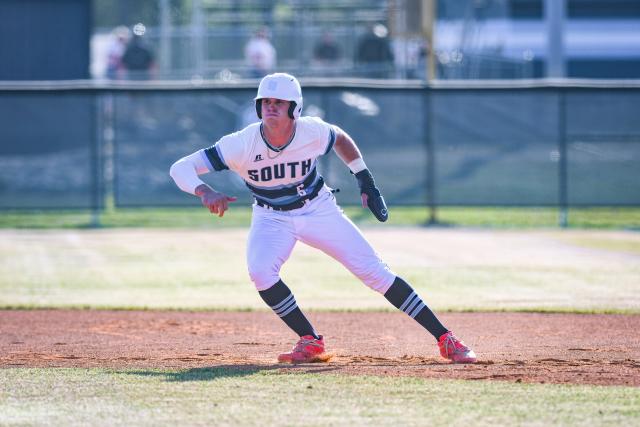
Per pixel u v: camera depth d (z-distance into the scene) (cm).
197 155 2270
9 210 6431
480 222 6538
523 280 4144
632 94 6309
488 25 9981
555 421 1720
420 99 6397
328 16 9512
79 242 5625
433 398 1898
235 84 6419
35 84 6425
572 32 12756
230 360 2447
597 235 5856
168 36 8850
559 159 6362
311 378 2106
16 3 8869
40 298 3781
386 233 5975
